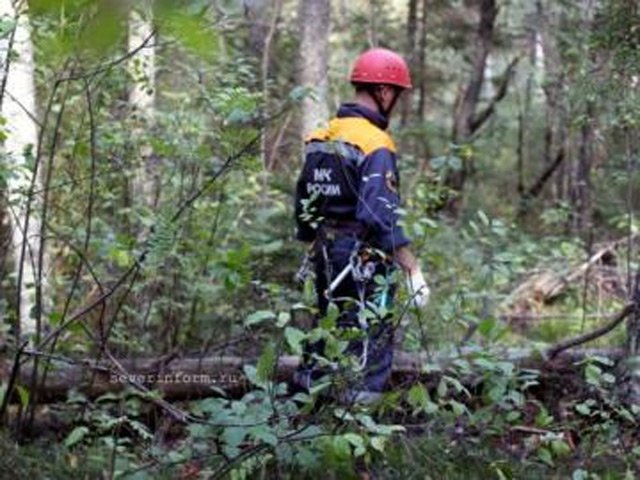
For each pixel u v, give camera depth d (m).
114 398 3.75
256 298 4.66
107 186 4.41
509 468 3.35
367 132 3.90
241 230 5.39
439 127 12.59
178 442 3.82
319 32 6.64
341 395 2.94
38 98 4.83
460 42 12.64
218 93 3.67
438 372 3.38
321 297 3.95
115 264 4.57
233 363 4.23
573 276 7.17
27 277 4.39
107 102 4.33
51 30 2.61
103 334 3.36
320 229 3.96
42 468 3.51
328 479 3.22
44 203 3.72
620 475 3.52
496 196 12.46
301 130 6.61
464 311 3.84
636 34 5.59
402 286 3.77
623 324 5.65
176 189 4.70
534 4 11.00
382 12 13.59
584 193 8.48
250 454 2.76
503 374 3.13
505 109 13.84
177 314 4.68
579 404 3.71
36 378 3.76
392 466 3.54
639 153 5.46
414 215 3.74
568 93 6.71
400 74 4.03
